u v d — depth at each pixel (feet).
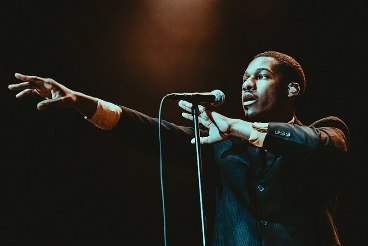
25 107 15.58
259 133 7.73
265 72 9.10
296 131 7.77
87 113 7.88
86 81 16.14
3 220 15.23
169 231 16.38
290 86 9.25
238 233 8.07
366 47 16.25
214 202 9.41
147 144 8.58
